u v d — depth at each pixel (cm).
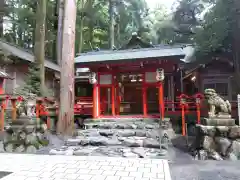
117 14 2692
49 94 1153
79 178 404
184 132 845
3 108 887
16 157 572
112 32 2353
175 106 1202
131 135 766
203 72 1352
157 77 922
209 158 548
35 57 1091
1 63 1206
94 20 2458
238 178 409
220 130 559
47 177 411
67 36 898
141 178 400
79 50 2217
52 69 1588
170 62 961
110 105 1229
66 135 839
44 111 923
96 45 2681
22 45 2439
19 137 681
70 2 909
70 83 887
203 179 406
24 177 413
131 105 1338
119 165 486
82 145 702
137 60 900
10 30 2470
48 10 1784
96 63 955
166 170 446
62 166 482
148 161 517
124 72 1075
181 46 1040
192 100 1164
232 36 1344
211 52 1444
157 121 899
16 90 1199
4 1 1836
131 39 1168
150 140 689
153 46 1120
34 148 659
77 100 1428
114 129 829
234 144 556
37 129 733
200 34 1445
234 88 1298
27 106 733
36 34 1107
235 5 1215
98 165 487
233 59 1333
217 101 595
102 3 2525
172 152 613
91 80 1023
